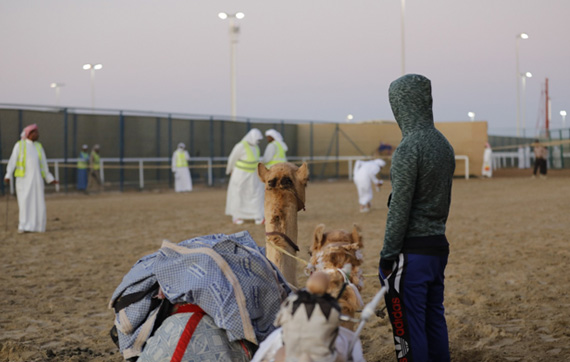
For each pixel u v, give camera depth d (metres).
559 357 5.47
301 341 2.92
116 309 4.06
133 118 28.06
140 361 3.79
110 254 11.04
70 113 25.98
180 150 27.89
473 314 6.92
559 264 9.59
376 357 5.55
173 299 3.85
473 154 34.75
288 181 4.51
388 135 36.03
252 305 3.93
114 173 27.62
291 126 36.28
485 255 10.45
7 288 8.41
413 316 4.09
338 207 19.14
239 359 3.77
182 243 4.24
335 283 3.58
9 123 23.81
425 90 4.11
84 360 5.58
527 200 20.69
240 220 15.06
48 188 25.62
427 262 4.07
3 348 5.80
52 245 12.05
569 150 48.28
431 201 4.08
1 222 15.93
